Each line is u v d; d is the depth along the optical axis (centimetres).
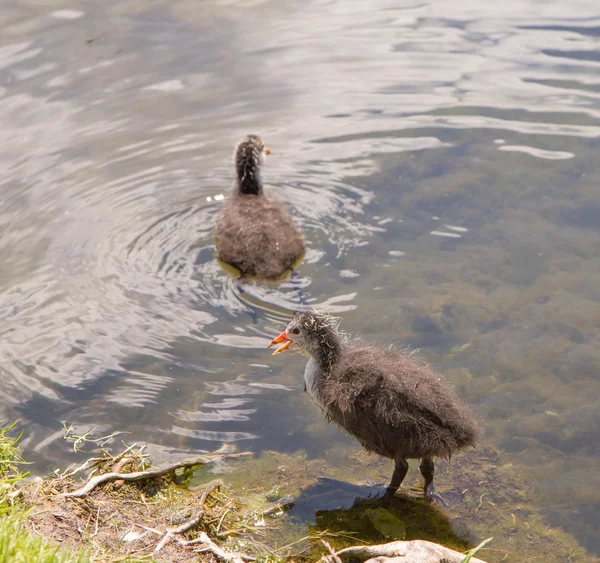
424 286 970
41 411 806
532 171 1177
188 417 798
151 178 1220
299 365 869
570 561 638
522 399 802
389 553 605
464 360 852
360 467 752
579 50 1479
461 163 1209
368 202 1138
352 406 718
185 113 1359
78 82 1423
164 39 1559
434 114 1337
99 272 1023
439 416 695
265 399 823
